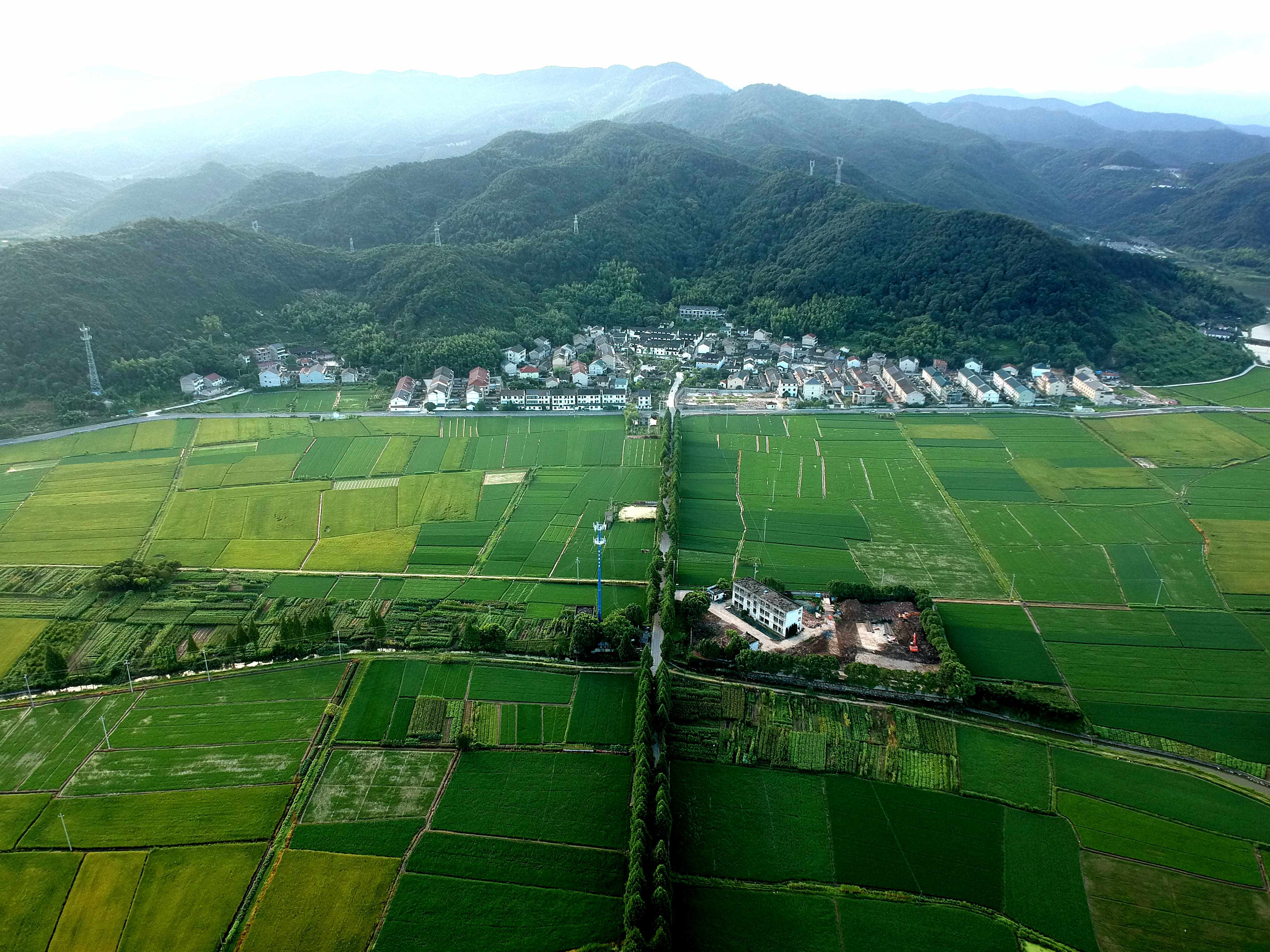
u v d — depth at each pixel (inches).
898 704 4938.5
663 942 3260.3
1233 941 3459.6
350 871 3754.9
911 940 3467.0
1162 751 4598.9
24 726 4692.4
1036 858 3868.1
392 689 5004.9
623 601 6048.2
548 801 4180.6
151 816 4050.2
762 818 4104.3
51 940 3415.4
